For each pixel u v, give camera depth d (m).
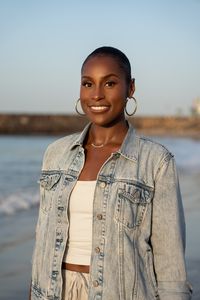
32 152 42.94
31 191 16.45
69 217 1.94
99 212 1.88
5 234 8.63
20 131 94.94
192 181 18.47
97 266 1.85
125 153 1.94
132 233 1.87
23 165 30.34
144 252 1.89
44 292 1.96
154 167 1.94
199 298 4.92
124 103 2.03
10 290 5.55
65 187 1.96
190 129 104.56
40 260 2.01
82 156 2.01
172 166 1.95
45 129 95.69
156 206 1.91
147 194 1.90
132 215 1.87
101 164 1.98
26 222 9.94
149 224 1.91
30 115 95.31
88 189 1.93
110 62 1.97
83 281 1.90
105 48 2.01
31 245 7.82
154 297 1.88
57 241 1.94
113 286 1.83
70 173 1.99
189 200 13.22
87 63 2.01
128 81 2.05
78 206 1.93
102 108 1.99
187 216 10.34
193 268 6.04
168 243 1.91
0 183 19.88
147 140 2.02
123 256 1.84
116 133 2.05
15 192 16.02
